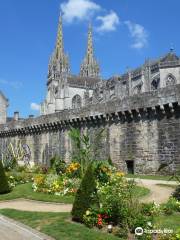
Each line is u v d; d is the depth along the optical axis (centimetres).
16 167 4841
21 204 2278
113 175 2625
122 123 3994
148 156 3625
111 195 1677
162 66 6800
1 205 2277
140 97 3725
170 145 3378
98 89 8400
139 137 3750
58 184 2577
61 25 15388
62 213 1842
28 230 1539
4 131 7219
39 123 5816
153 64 7106
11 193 2686
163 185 2597
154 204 1736
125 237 1374
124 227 1430
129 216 1466
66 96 10625
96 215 1565
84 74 16200
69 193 2475
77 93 10794
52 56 14575
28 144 6309
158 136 3519
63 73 12500
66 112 5031
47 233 1465
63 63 14375
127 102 3891
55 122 5303
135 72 7388
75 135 3162
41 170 4275
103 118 4272
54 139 5416
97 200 1675
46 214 1828
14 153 6831
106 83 8362
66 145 5047
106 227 1520
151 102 3569
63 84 10744
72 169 2788
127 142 3909
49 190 2572
